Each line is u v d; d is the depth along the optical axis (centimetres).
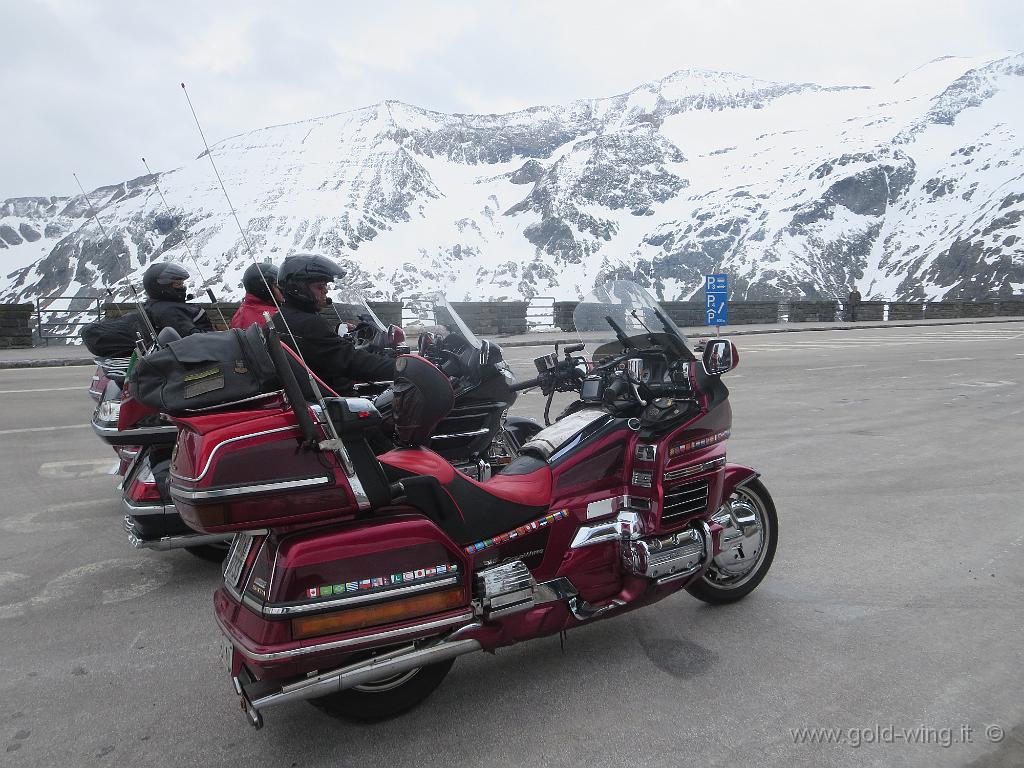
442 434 534
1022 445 884
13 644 425
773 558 494
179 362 292
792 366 1777
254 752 320
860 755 309
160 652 415
